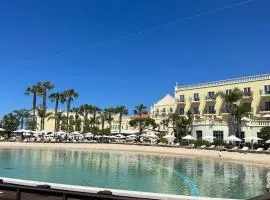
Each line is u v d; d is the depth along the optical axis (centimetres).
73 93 11531
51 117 12938
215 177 2986
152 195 1112
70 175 2852
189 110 8712
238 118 7288
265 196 595
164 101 11569
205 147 6538
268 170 3659
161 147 6700
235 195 2058
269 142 5966
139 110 12538
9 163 3719
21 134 9769
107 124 14075
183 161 4788
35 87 10506
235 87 7925
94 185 2341
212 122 7738
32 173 2905
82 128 13875
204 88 8906
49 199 1053
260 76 7781
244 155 4934
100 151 6762
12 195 1099
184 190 2227
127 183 2492
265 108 7619
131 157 5384
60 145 7469
